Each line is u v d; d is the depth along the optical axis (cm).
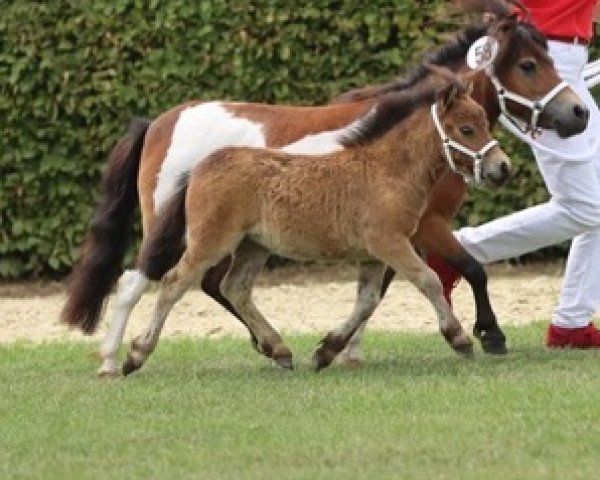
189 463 1052
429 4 1978
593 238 1482
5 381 1377
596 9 1524
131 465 1053
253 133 1405
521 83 1391
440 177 1335
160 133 1428
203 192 1333
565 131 1394
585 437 1083
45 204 2038
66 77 1995
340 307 1872
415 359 1433
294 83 1997
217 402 1237
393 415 1166
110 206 1460
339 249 1343
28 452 1100
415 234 1391
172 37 1988
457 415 1159
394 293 1936
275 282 2058
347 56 1991
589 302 1489
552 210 1469
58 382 1355
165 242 1370
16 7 1992
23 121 2014
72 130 2017
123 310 1383
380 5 1980
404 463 1032
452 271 1458
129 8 1989
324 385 1292
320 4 1981
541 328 1636
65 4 1992
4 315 1892
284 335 1645
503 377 1298
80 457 1080
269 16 1973
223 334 1706
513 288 1947
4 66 2005
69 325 1459
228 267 1438
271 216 1334
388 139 1333
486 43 1389
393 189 1325
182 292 1349
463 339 1362
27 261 2075
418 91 1338
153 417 1189
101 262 1455
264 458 1056
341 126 1388
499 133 1981
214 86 1994
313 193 1330
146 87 1997
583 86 1468
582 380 1276
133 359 1367
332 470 1020
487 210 1995
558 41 1448
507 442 1077
